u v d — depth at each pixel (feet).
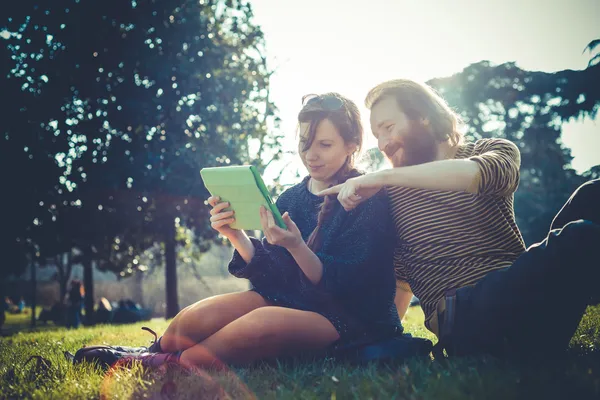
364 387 6.73
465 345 8.66
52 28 48.21
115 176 47.37
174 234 57.06
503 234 9.14
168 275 60.85
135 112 47.80
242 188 8.80
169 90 49.85
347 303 9.53
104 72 49.39
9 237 49.32
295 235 8.97
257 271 9.90
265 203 8.76
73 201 49.80
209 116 51.44
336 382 7.25
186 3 51.55
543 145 85.61
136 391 7.52
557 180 83.61
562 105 84.23
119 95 48.93
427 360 8.55
